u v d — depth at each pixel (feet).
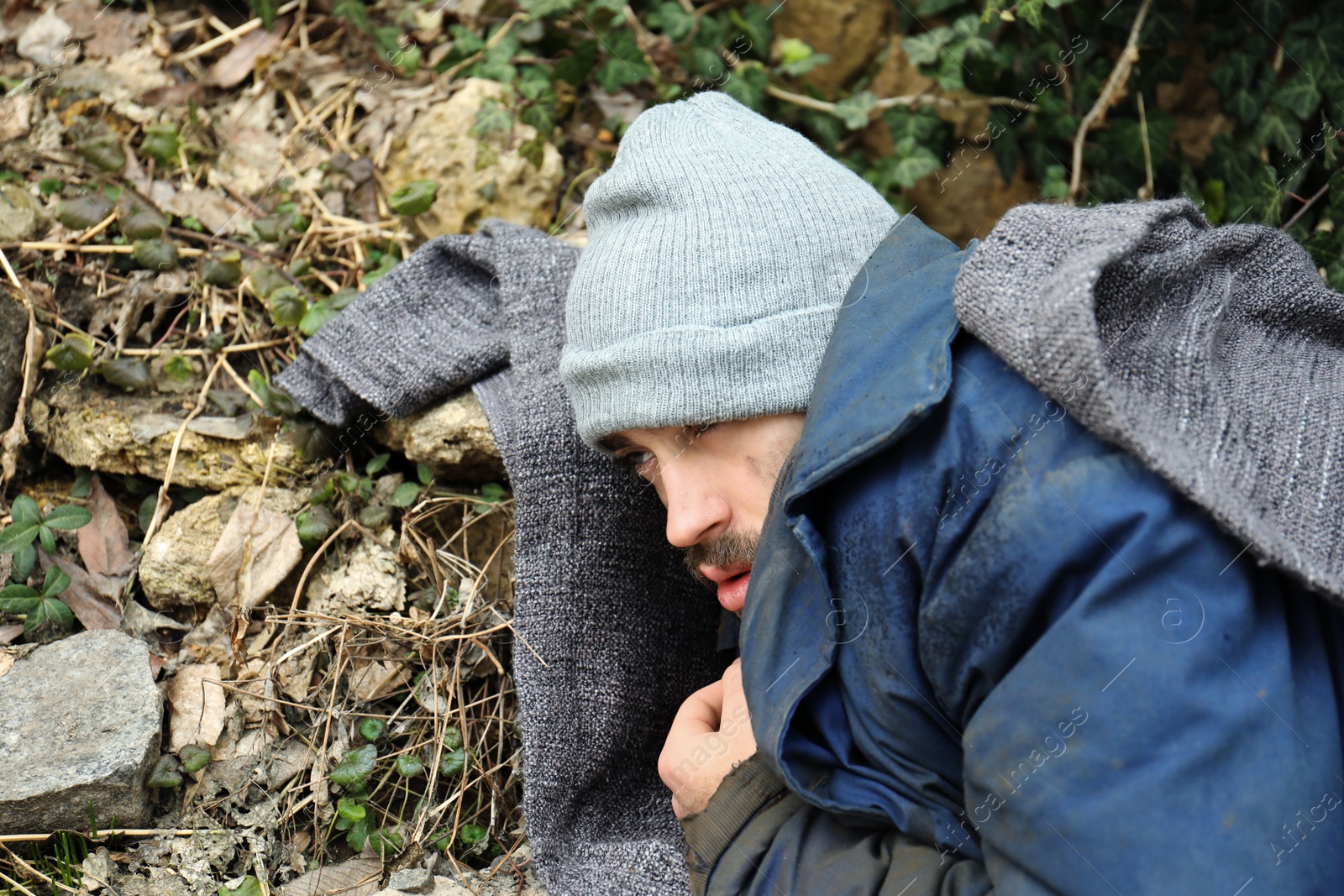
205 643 5.61
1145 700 3.24
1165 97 8.06
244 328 6.42
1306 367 3.95
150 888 4.83
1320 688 3.46
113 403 6.06
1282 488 3.55
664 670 5.42
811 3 8.13
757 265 4.46
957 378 3.83
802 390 4.44
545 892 5.11
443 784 5.41
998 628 3.50
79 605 5.61
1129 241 3.51
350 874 5.09
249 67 7.36
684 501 4.60
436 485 6.01
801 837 3.98
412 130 7.24
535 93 7.48
